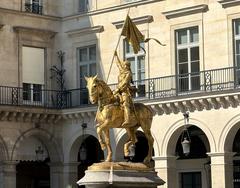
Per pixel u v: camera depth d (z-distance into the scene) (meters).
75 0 49.03
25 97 47.59
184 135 45.03
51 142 47.84
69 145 47.69
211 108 41.31
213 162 41.09
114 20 47.06
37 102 47.97
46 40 48.75
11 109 45.62
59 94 48.44
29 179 50.84
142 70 45.72
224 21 42.50
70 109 47.12
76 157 47.88
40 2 48.88
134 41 25.95
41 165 50.81
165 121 43.09
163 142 43.09
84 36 48.44
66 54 49.16
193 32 43.88
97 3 47.94
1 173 46.22
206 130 41.47
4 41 46.78
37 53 48.41
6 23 46.94
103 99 24.62
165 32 44.81
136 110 24.91
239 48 42.16
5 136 45.91
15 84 47.09
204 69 43.09
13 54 47.12
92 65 48.12
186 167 46.72
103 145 24.80
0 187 46.12
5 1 46.97
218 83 41.81
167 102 42.56
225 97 40.41
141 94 45.16
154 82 44.53
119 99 24.86
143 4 45.81
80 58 48.69
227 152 40.78
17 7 47.59
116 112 24.61
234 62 42.12
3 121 45.91
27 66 47.84
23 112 46.16
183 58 44.12
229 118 40.56
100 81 24.72
